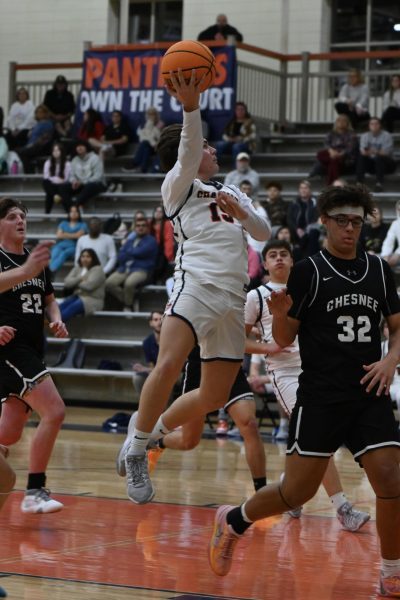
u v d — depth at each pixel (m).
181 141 5.51
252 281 16.11
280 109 22.64
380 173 19.06
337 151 19.16
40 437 6.84
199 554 5.87
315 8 23.70
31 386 6.80
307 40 23.78
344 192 5.07
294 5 23.91
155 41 25.62
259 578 5.33
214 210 5.69
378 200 19.03
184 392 7.95
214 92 21.14
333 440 5.00
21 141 23.20
